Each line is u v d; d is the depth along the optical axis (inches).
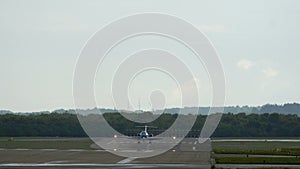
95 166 2672.2
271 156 3555.6
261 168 2625.5
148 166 2679.6
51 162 2915.8
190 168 2581.2
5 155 3459.6
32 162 2913.4
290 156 3580.2
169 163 2876.5
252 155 3663.9
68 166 2672.2
